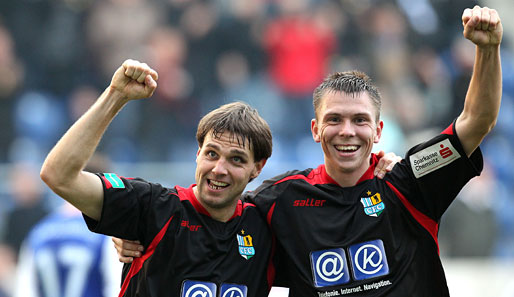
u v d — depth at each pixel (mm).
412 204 13406
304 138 39156
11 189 30938
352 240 13359
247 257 13453
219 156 13102
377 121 14016
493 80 12609
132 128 36438
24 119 37500
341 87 13648
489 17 12242
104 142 34844
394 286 13086
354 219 13539
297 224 13680
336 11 41844
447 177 13172
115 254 18969
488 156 37812
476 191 31641
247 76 40500
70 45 40062
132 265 13219
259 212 13953
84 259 18859
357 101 13523
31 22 40500
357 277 13211
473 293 30547
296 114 39844
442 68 41188
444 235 31141
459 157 13062
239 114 13406
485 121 12828
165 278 12867
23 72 39062
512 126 40156
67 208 19672
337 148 13578
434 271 13391
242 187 13305
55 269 18875
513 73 42469
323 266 13344
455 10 42812
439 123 38750
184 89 39219
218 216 13398
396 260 13195
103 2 40969
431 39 41906
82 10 40812
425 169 13273
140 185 13023
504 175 37625
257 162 13648
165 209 13070
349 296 13102
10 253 30188
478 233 31094
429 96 40094
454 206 31188
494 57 12531
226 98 37719
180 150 36844
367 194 13664
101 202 12453
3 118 37281
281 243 13719
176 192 13477
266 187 14281
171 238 12977
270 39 40969
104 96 12188
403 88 39781
